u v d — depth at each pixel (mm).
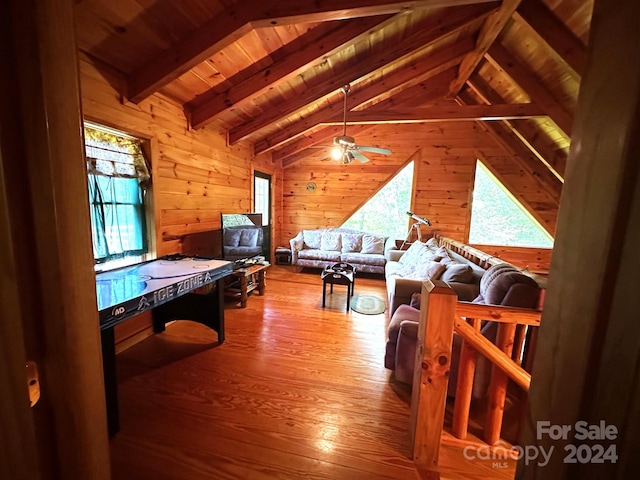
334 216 6109
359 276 5316
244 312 3443
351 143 3541
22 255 358
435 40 2922
